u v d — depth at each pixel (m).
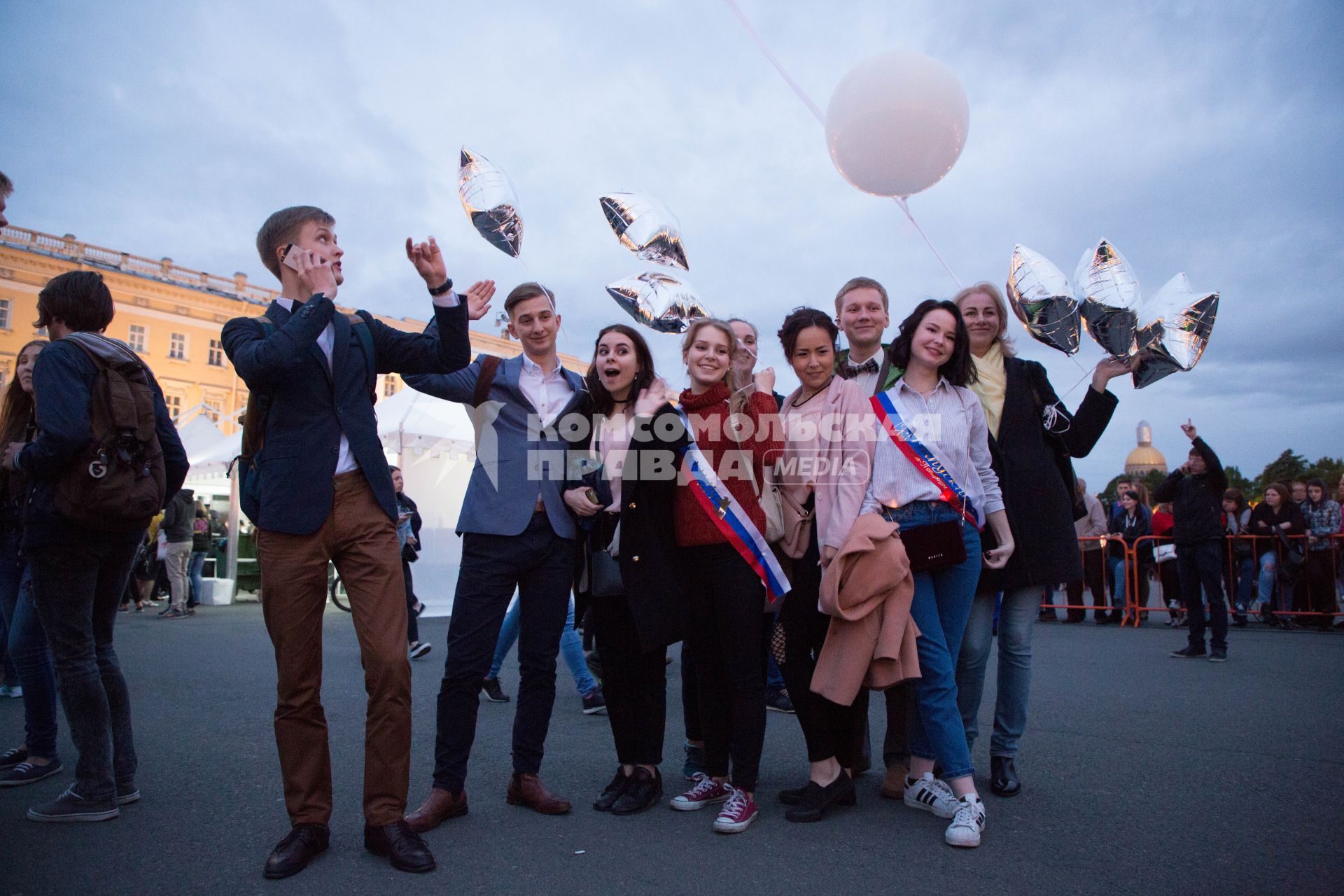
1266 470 51.41
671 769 3.64
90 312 2.98
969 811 2.68
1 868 2.38
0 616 4.26
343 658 6.85
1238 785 3.22
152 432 2.99
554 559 3.09
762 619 3.16
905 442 3.05
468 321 2.86
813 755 3.01
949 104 3.60
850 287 3.76
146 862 2.46
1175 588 10.68
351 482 2.62
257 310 40.28
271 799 3.06
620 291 4.13
